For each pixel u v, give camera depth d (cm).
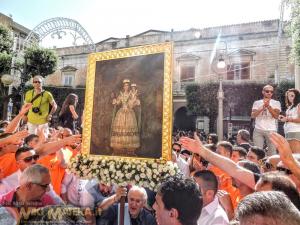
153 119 324
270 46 2512
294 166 250
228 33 2691
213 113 2252
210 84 2259
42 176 263
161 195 219
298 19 807
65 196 382
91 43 1875
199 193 219
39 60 2180
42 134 486
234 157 514
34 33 2053
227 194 368
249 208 152
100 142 350
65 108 713
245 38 2603
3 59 2112
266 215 147
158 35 2972
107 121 350
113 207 369
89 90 366
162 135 317
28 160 363
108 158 341
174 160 496
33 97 662
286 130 586
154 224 385
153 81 328
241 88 2198
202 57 2741
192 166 507
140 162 321
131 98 338
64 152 428
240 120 2253
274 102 649
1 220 243
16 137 339
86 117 363
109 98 352
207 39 2727
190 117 2745
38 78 667
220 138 1395
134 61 342
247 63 2577
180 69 2811
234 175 299
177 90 2766
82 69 3253
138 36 3058
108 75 356
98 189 384
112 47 3159
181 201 211
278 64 2436
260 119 664
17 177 376
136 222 377
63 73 3322
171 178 230
